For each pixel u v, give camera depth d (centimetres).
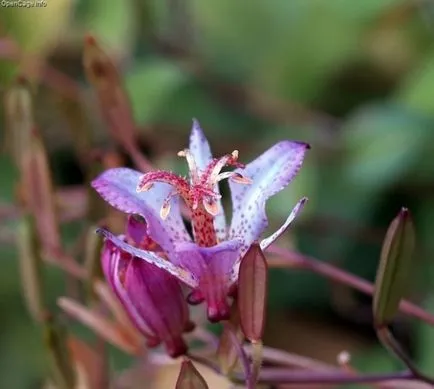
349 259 42
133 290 29
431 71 42
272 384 31
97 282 34
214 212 29
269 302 43
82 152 39
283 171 29
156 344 30
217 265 29
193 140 30
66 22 42
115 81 35
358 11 43
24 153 35
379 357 41
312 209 41
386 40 43
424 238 41
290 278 43
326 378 31
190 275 29
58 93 39
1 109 41
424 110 42
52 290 42
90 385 35
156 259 29
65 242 41
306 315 43
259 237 29
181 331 30
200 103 43
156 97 43
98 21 43
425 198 42
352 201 42
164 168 43
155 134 43
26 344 43
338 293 42
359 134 42
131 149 36
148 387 37
